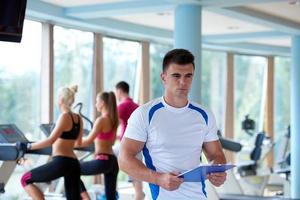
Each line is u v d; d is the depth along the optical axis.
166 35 11.55
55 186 9.40
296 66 10.98
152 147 3.37
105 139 7.58
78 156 8.62
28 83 9.49
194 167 3.38
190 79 3.34
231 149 9.84
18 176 9.07
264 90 14.95
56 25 9.75
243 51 14.08
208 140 3.50
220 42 12.58
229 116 14.08
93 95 10.73
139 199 8.67
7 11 4.34
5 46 9.12
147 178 3.24
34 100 9.58
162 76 3.42
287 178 11.48
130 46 11.80
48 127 7.76
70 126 6.70
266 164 14.52
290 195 11.21
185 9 8.27
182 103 3.38
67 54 10.26
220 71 14.23
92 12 9.01
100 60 10.82
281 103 15.47
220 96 14.23
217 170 3.26
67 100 6.68
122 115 8.28
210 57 14.35
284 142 11.64
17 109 9.43
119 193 10.41
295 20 10.28
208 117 3.45
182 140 3.36
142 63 11.91
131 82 11.97
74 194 6.85
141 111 3.37
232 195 10.05
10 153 6.58
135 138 3.35
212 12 9.38
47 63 9.55
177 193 3.34
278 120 15.46
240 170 11.05
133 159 3.31
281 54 14.64
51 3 8.88
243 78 14.64
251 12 9.27
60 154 6.70
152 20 10.53
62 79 10.21
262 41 13.35
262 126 15.01
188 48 8.27
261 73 14.96
